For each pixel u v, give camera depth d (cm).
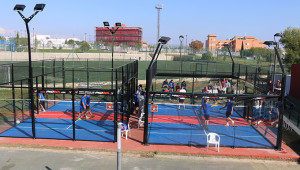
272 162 979
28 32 1156
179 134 1230
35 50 4747
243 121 1457
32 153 1008
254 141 1158
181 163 950
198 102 1916
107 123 1389
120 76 2139
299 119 1382
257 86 1792
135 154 1017
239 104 1731
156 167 914
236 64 2434
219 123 1409
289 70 2888
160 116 1538
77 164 925
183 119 1480
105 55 5059
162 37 1062
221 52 4131
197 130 1287
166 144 1110
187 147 1086
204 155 1018
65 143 1098
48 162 936
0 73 2850
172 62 4238
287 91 2138
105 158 979
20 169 878
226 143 1126
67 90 1102
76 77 2881
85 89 1098
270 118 1373
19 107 1691
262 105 1391
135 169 895
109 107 1165
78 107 1733
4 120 1402
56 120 1427
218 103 1770
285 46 3061
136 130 1303
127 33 12681
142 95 1519
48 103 1825
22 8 1123
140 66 4156
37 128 1277
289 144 1154
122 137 1195
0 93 2102
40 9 1135
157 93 1086
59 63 3894
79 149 1048
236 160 988
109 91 1096
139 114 1496
